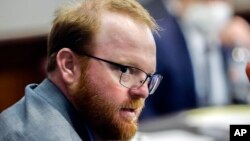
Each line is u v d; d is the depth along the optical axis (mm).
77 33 2232
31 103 2172
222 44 6059
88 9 2250
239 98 5715
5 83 6906
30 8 6855
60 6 2342
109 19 2209
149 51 2240
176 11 5957
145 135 4098
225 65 5836
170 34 5566
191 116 4703
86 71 2225
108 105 2225
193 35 5785
